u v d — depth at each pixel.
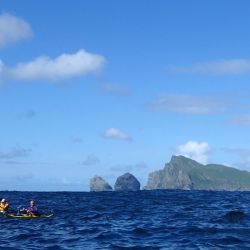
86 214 45.50
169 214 44.97
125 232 30.56
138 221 38.03
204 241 26.03
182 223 35.50
